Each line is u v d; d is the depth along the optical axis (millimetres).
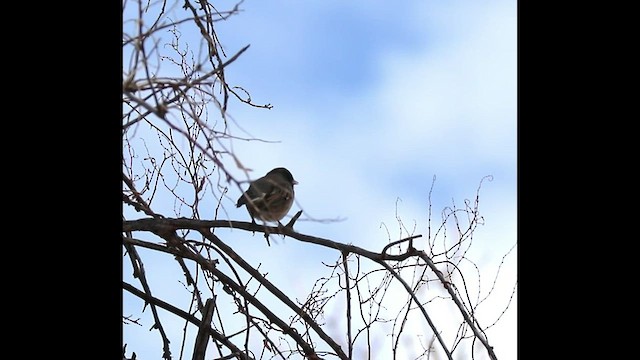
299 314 8992
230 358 8867
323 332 9000
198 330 8961
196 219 9211
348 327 8922
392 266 9086
